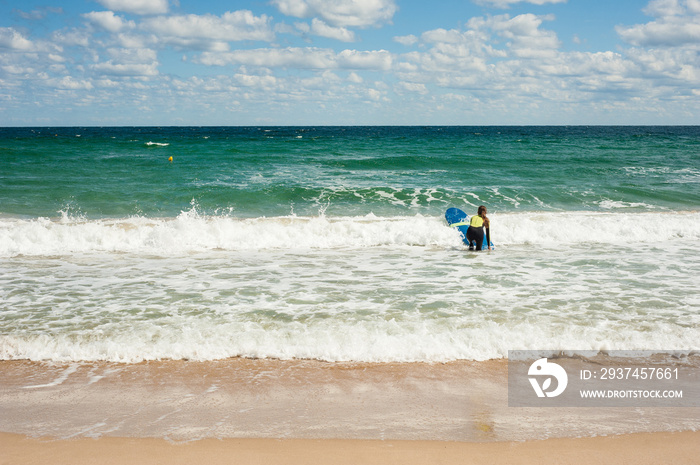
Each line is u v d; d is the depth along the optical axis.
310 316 6.82
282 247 11.52
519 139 63.56
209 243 11.51
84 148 36.78
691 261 10.08
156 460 3.73
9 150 33.06
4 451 3.82
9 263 9.86
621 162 28.78
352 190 18.52
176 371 5.38
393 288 8.22
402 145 46.44
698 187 19.98
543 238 12.28
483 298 7.64
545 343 6.01
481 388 5.05
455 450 3.91
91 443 3.96
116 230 11.91
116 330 6.30
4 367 5.43
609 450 3.96
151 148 38.25
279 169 25.41
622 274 9.09
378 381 5.18
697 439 4.14
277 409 4.58
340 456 3.80
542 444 4.03
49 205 15.73
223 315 6.86
